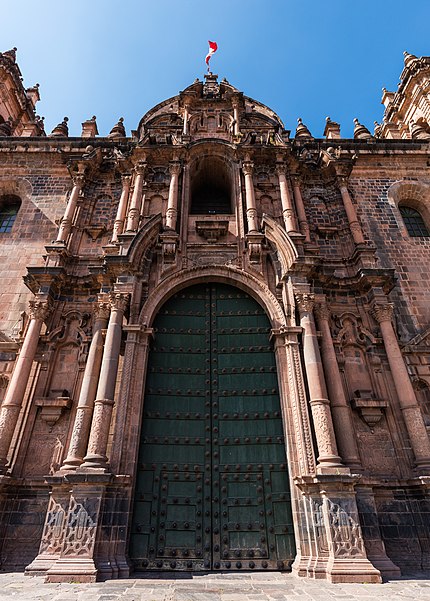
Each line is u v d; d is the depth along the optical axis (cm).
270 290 1399
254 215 1564
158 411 1234
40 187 1928
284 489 1109
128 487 1034
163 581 871
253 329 1392
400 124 2980
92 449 1052
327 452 1046
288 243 1400
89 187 1859
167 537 1042
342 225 1720
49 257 1531
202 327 1411
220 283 1487
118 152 1878
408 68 2845
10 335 1482
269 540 1041
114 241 1560
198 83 2097
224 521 1069
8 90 2939
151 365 1314
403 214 1947
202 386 1291
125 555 962
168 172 1777
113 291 1323
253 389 1278
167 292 1402
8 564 1034
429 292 1609
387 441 1228
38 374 1309
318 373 1172
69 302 1462
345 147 2034
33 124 2892
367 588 804
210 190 1952
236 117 1945
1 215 1930
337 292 1500
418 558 1055
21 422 1221
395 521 1111
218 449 1177
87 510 954
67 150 1980
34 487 1137
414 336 1497
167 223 1539
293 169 1814
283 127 2053
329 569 888
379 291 1441
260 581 875
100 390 1140
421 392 1374
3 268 1661
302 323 1276
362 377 1336
